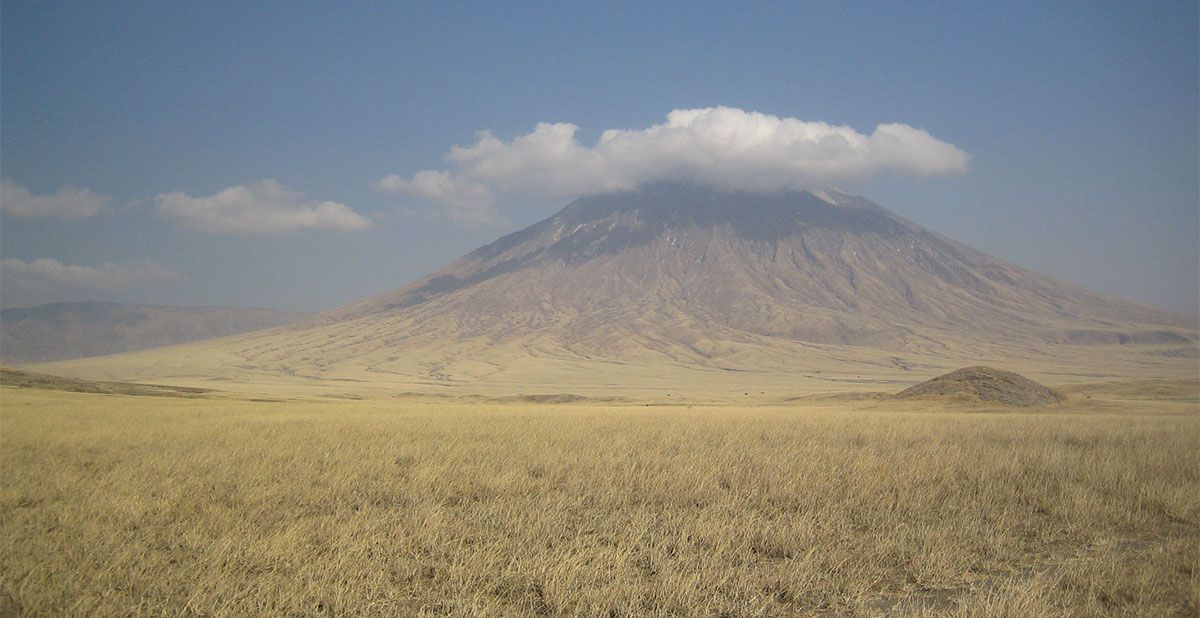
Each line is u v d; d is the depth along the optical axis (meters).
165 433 33.72
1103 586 11.86
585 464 23.98
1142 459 24.83
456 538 14.59
